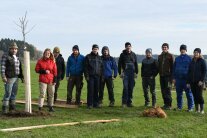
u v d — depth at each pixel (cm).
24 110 1501
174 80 1717
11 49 1481
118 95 2592
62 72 1852
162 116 1462
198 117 1504
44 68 1551
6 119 1348
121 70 1823
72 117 1441
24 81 1481
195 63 1617
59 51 1844
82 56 1825
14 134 1106
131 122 1334
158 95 2628
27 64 1457
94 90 1772
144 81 1836
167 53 1755
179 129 1260
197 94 1622
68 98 1842
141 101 2212
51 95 1580
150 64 1811
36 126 1217
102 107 1786
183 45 1700
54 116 1448
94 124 1288
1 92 2533
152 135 1151
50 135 1106
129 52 1814
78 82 1828
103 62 1816
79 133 1149
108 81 1823
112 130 1204
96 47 1762
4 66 1467
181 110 1703
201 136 1173
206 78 1611
